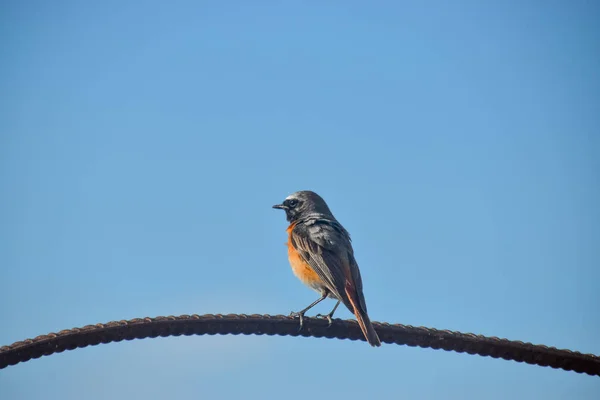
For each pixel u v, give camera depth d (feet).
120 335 28.17
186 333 29.89
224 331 31.32
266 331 33.27
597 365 33.32
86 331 26.81
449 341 33.04
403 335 33.68
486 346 32.81
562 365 32.99
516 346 32.76
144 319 28.63
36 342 25.84
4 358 25.11
